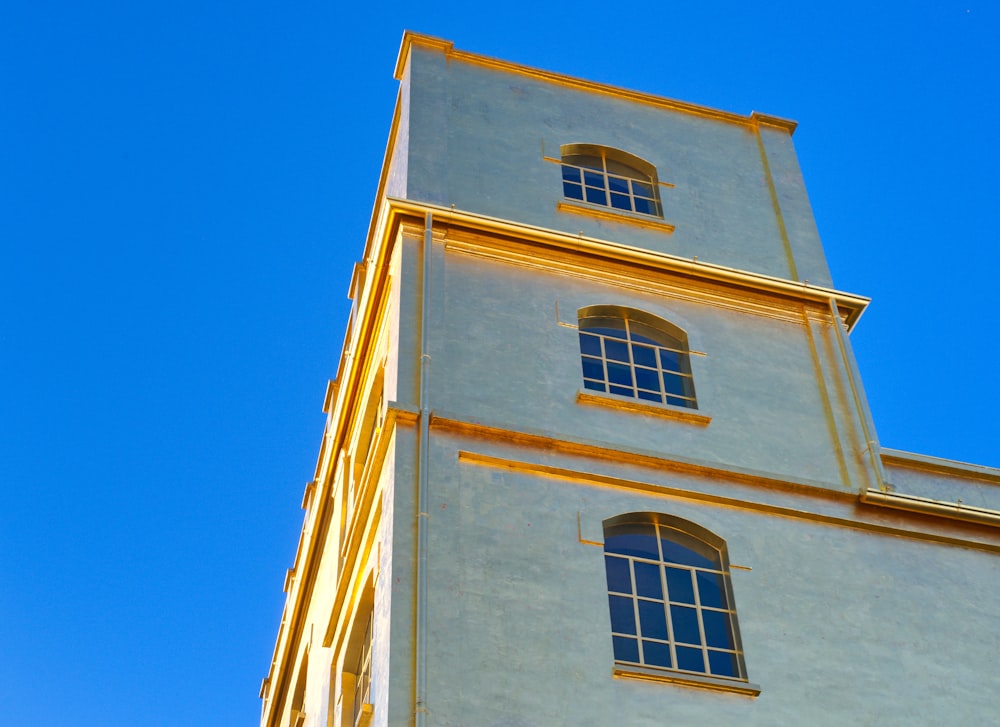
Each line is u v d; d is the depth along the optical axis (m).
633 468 18.62
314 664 25.95
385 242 21.19
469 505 17.27
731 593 17.77
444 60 24.91
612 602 17.19
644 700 16.03
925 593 18.67
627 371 20.61
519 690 15.62
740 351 21.39
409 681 15.30
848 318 22.97
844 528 19.11
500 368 19.41
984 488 21.19
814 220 24.62
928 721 17.20
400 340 19.20
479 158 23.33
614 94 25.75
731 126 26.23
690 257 23.08
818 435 20.52
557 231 21.64
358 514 19.41
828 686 17.09
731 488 18.94
